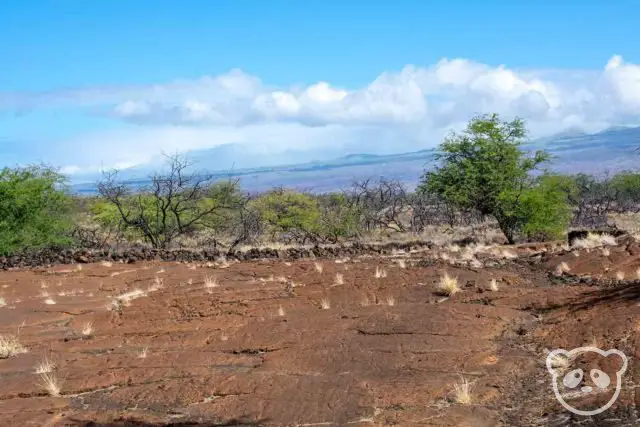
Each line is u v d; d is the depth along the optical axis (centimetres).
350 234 3098
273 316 1004
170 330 969
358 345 800
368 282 1173
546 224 2280
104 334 973
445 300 1008
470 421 561
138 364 801
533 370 670
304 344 830
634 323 712
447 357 729
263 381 703
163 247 2556
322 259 1619
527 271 1211
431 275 1197
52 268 1625
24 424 623
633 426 509
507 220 2370
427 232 3125
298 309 1038
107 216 2902
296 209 3216
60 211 2231
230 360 799
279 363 768
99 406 675
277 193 3350
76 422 624
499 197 2289
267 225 3269
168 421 621
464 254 1507
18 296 1289
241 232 3045
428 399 617
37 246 2128
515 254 1500
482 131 2375
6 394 717
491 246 1733
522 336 788
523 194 2277
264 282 1262
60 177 2181
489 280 1126
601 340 702
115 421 624
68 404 684
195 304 1100
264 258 1717
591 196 5078
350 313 961
